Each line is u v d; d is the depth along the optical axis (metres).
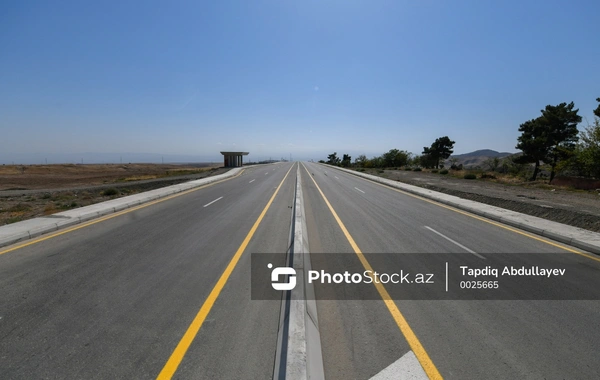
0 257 6.70
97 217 11.00
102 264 6.34
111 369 3.28
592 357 3.56
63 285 5.32
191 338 3.82
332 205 14.28
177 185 21.08
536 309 4.69
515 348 3.72
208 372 3.23
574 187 21.36
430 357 3.53
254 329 4.02
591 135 22.33
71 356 3.48
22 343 3.71
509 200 14.38
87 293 5.02
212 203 14.34
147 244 7.77
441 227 10.01
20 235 7.97
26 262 6.41
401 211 12.86
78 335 3.88
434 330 4.08
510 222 10.45
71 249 7.30
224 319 4.27
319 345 3.71
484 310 4.64
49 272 5.89
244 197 16.39
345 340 3.84
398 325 4.19
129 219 10.73
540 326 4.21
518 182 24.78
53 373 3.22
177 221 10.47
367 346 3.71
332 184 24.62
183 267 6.21
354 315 4.45
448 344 3.78
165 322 4.18
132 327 4.05
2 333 3.91
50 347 3.64
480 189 19.45
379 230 9.52
